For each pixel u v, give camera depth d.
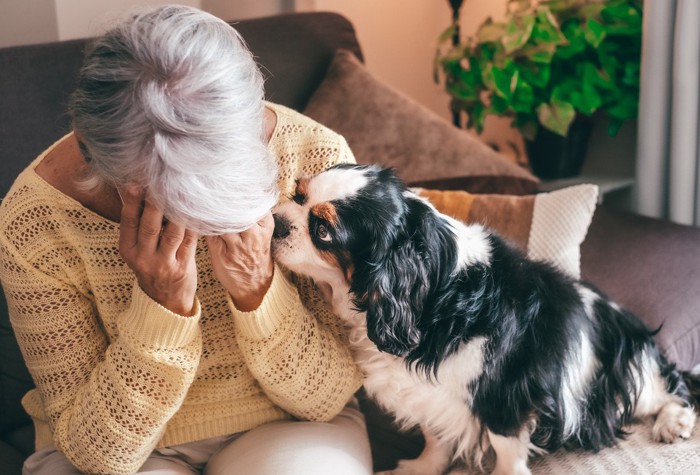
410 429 1.73
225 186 1.02
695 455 1.49
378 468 1.62
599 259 1.96
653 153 2.40
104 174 1.05
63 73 1.88
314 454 1.31
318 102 2.17
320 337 1.36
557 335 1.45
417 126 2.11
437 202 1.88
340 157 1.43
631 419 1.64
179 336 1.18
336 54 2.25
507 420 1.41
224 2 2.71
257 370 1.30
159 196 1.02
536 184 2.09
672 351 1.79
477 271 1.40
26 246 1.26
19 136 1.81
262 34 2.19
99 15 2.38
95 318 1.34
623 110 2.49
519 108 2.48
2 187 1.78
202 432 1.41
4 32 2.39
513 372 1.40
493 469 1.54
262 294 1.23
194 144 1.00
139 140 1.00
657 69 2.32
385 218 1.31
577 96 2.43
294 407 1.38
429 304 1.36
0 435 1.77
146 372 1.20
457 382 1.41
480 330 1.37
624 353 1.59
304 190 1.35
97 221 1.25
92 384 1.25
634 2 2.46
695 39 2.21
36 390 1.51
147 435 1.25
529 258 1.57
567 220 1.77
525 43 2.43
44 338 1.29
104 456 1.25
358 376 1.47
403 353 1.36
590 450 1.54
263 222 1.16
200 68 1.01
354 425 1.47
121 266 1.28
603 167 2.84
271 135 1.40
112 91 1.01
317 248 1.33
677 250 1.96
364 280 1.33
